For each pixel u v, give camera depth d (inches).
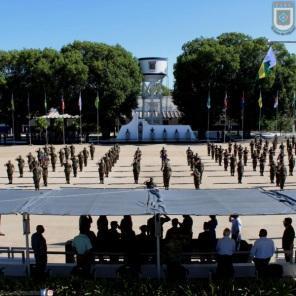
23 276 545.6
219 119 3304.6
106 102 3132.4
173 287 487.8
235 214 479.2
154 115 3403.1
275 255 620.4
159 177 1453.0
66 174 1331.2
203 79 3053.6
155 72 3211.1
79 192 590.9
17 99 3102.9
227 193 577.6
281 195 563.8
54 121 3129.9
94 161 1967.3
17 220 895.1
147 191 592.1
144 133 3139.8
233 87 3065.9
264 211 487.2
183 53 3390.7
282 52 3206.2
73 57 3095.5
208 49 3014.3
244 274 566.3
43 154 1743.4
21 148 2689.5
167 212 483.5
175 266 517.7
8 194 585.3
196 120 3208.7
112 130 3779.5
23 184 1342.3
